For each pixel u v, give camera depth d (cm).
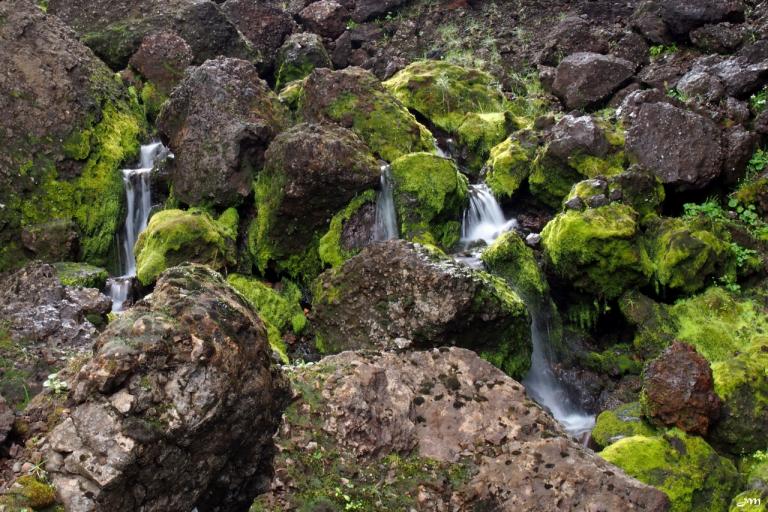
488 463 464
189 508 390
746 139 901
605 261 771
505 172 959
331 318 723
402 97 1124
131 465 352
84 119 930
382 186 857
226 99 907
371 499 436
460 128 1071
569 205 817
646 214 838
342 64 1401
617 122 979
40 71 923
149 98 1090
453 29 1402
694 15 1134
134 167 988
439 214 863
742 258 810
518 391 511
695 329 752
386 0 1435
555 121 1012
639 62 1170
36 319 586
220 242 811
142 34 1147
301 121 990
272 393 438
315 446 448
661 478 565
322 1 1452
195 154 891
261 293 788
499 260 789
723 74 1015
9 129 868
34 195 855
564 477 454
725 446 625
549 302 800
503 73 1265
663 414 618
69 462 356
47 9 1207
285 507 424
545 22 1366
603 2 1345
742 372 646
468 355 529
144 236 815
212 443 389
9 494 347
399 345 673
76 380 371
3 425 404
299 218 830
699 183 874
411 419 482
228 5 1351
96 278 754
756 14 1147
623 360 770
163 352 372
